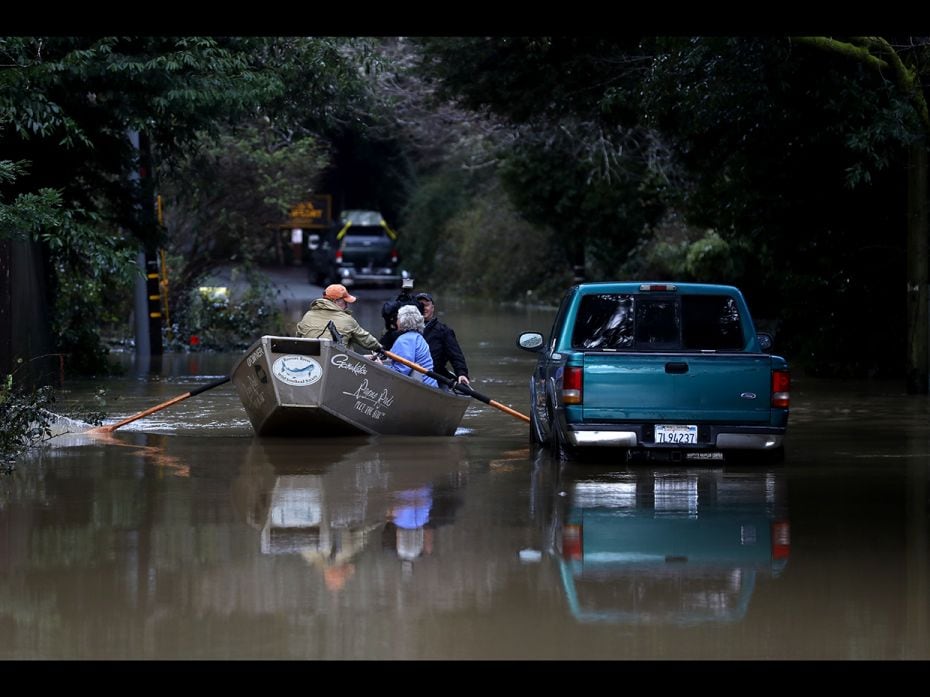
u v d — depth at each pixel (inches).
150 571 1043.3
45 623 902.4
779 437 1529.3
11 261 2054.6
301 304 5408.5
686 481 1478.8
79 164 2372.0
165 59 2080.5
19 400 1772.9
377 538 1165.1
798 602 949.2
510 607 937.5
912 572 1036.5
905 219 2699.3
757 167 2689.5
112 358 3240.7
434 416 1905.8
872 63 2096.5
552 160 4453.7
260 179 3764.8
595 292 1616.6
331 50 2442.2
